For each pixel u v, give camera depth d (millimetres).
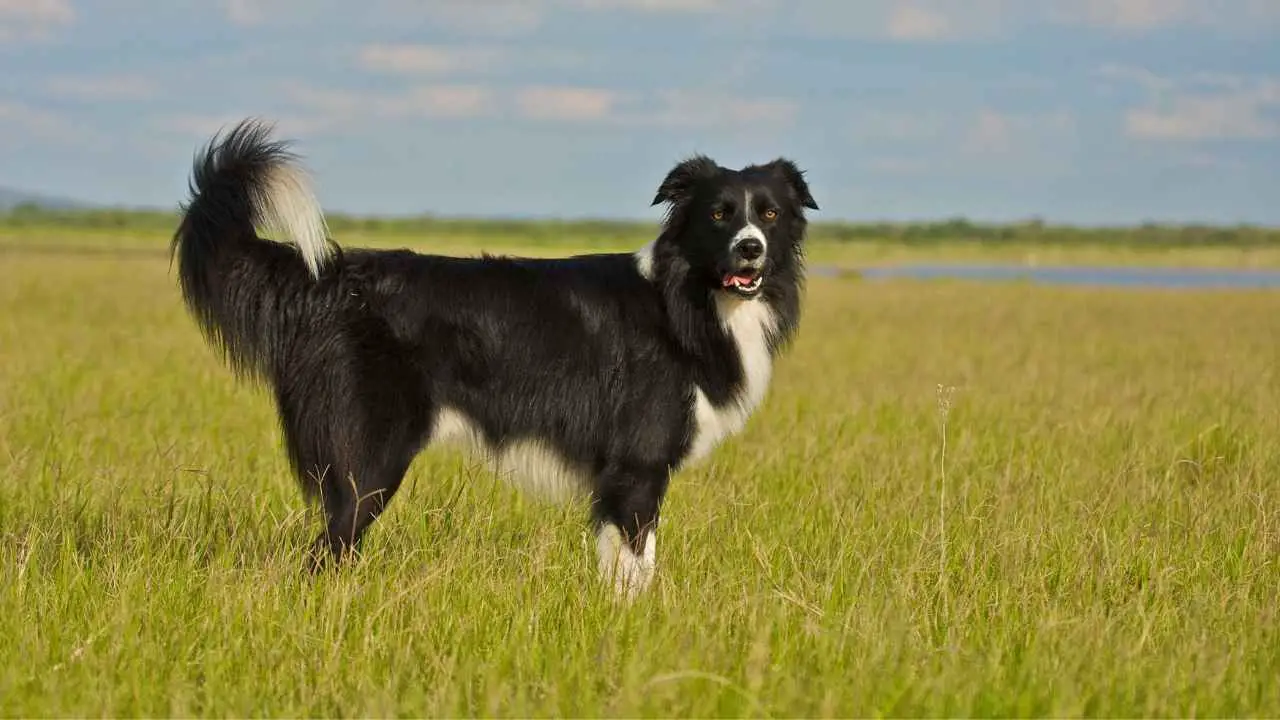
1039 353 20281
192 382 14133
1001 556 7004
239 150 7016
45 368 14734
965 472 9758
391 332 7078
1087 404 13719
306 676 5281
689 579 6609
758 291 7309
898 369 17453
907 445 11148
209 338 7176
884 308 31906
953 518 8156
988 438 11195
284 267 7105
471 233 112688
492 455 7363
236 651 5457
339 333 7043
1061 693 4898
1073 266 84688
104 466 9016
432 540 7500
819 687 5062
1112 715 4953
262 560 6891
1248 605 6332
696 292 7371
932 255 103500
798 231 7824
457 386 7195
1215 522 8102
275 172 6969
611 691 5109
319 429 7059
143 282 33250
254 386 7539
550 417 7258
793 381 16031
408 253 7340
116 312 23953
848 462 10180
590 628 5918
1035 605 6316
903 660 5371
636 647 5461
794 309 7824
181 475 8750
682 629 5738
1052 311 31188
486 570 6668
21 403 11961
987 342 22375
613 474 7258
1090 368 18125
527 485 7512
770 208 7445
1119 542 7395
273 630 5770
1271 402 13578
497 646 5574
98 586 6227
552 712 4812
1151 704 4879
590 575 6863
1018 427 12016
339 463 7027
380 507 7086
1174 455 10086
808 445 10680
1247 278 63000
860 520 8062
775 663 5418
